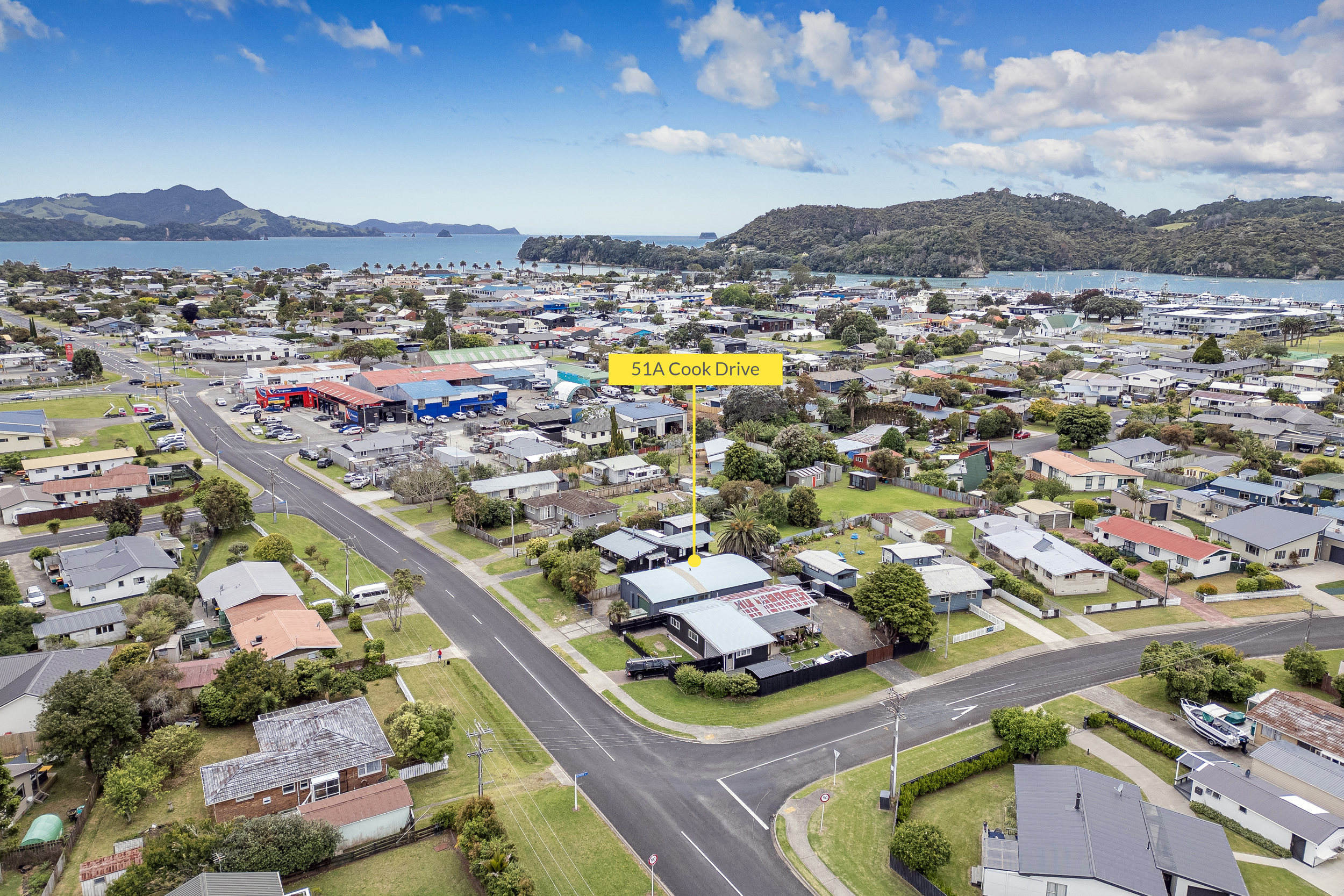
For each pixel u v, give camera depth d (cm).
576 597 8919
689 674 7031
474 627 8300
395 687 7106
